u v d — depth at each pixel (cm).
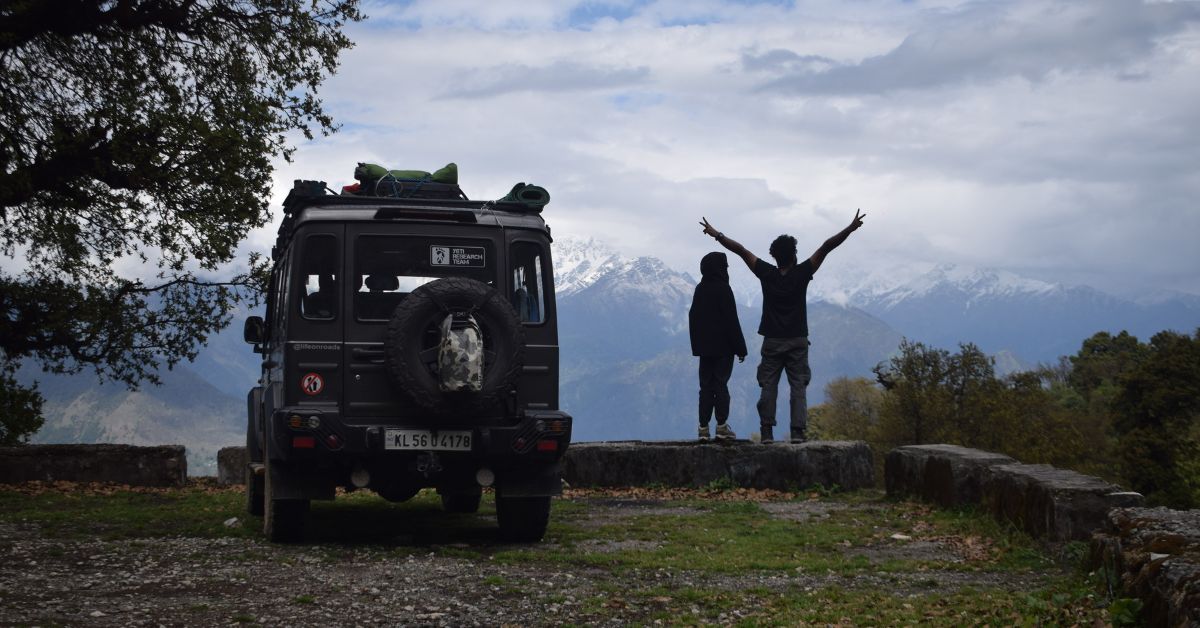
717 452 1467
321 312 916
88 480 1612
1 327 1817
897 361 7638
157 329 1858
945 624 596
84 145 1628
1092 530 876
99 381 1888
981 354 7512
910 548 954
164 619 623
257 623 618
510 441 920
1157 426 8100
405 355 889
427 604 681
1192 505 7381
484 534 1047
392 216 935
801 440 1483
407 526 1109
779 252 1467
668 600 700
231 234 1727
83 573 782
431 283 902
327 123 1766
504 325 912
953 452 1239
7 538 982
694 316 1491
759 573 816
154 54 1700
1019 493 979
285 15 1747
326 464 938
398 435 902
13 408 2125
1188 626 473
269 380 1071
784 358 1488
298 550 912
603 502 1353
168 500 1376
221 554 885
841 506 1285
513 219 964
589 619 643
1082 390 12950
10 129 1619
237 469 1722
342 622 626
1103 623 549
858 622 615
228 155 1666
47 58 1695
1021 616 604
